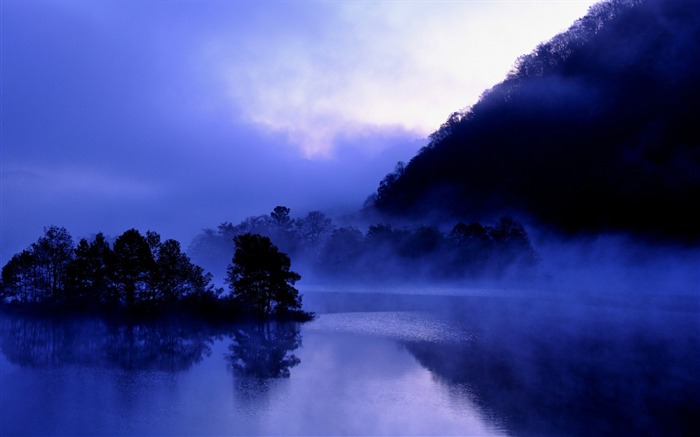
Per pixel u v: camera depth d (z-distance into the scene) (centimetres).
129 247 8375
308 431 3600
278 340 6800
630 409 4031
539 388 4553
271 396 4356
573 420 3816
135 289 8438
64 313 8244
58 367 5412
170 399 4272
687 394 4391
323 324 8088
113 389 4566
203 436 3522
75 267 8531
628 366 5328
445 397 4312
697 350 6041
